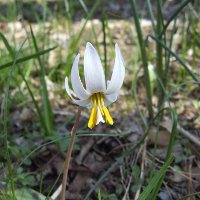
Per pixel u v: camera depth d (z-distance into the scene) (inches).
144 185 7.0
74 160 7.5
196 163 7.4
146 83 8.2
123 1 23.6
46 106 7.9
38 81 11.9
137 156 7.6
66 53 13.7
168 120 8.9
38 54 5.4
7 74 10.1
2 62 10.4
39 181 7.0
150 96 8.4
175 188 6.9
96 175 7.3
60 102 10.7
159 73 8.0
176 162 7.3
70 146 4.6
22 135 8.8
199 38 13.4
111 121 4.2
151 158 7.8
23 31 17.0
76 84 3.8
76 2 23.4
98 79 3.8
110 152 7.9
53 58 13.3
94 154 7.9
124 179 7.1
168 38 14.6
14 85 10.9
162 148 8.1
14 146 7.6
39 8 22.2
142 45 7.3
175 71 12.1
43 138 8.5
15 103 10.4
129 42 15.3
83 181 7.1
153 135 8.3
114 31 16.8
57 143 7.3
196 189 6.7
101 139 8.2
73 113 9.8
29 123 9.4
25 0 23.7
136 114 9.7
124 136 8.4
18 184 5.9
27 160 7.1
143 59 7.6
